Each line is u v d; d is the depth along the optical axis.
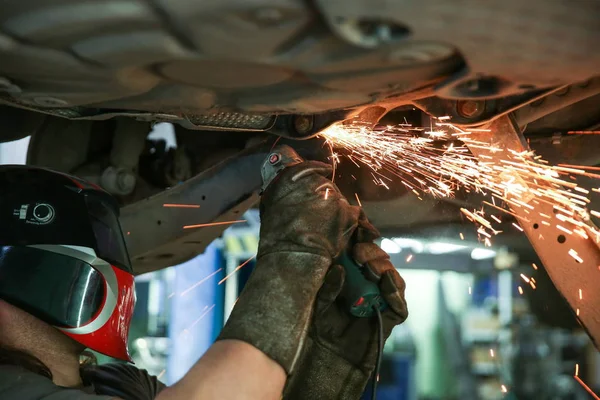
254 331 1.40
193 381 1.35
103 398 1.41
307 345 1.61
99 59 1.17
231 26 1.04
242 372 1.35
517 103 1.48
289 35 1.07
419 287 6.78
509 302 6.26
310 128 1.66
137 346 7.72
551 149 2.27
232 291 6.90
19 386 1.43
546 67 1.14
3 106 2.33
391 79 1.23
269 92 1.33
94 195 1.71
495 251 4.11
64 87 1.32
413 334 6.73
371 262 1.58
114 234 1.74
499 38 1.03
